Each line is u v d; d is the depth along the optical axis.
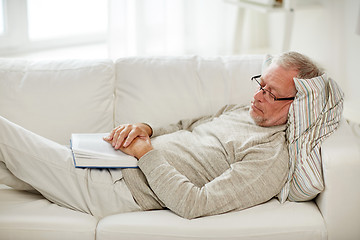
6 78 2.04
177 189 1.62
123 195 1.70
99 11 4.04
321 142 1.70
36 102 2.02
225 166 1.76
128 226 1.58
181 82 2.12
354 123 2.54
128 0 3.52
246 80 2.12
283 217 1.62
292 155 1.72
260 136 1.77
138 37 3.62
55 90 2.04
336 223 1.63
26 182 1.70
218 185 1.65
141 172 1.74
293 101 1.78
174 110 2.09
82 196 1.71
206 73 2.13
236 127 1.85
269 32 4.08
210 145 1.82
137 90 2.09
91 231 1.59
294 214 1.64
